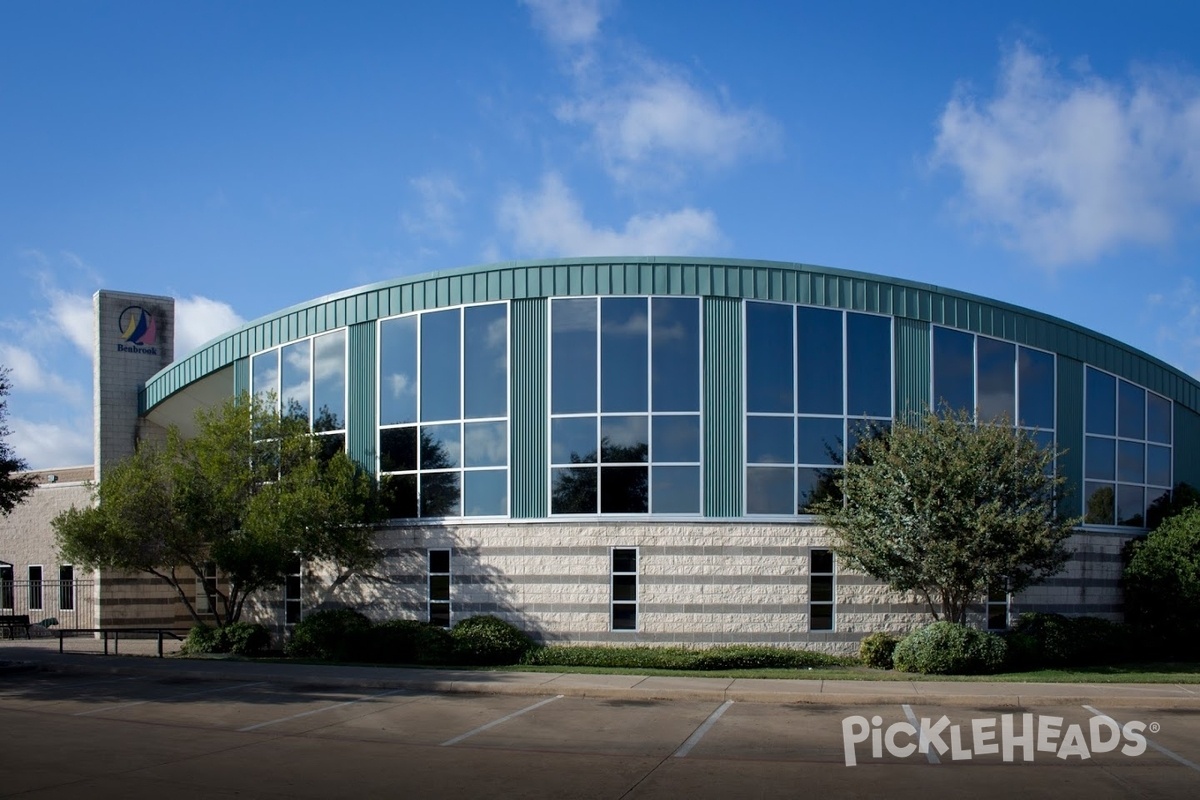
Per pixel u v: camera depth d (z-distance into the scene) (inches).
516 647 904.3
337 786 438.0
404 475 1010.1
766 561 933.8
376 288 1046.4
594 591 935.0
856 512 898.1
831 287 983.6
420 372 1013.2
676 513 937.5
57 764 484.1
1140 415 1189.7
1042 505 858.1
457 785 439.8
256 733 565.6
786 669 860.6
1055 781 447.2
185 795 422.3
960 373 1025.5
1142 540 1117.7
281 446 1025.5
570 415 957.8
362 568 1000.9
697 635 924.6
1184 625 1031.6
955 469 843.4
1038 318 1083.9
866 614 941.8
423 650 901.8
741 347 958.4
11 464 967.6
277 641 1078.4
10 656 964.6
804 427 960.3
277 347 1123.3
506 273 987.3
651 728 578.9
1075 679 776.3
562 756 501.0
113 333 1346.0
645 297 962.7
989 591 867.4
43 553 1456.7
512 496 960.9
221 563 986.1
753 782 444.5
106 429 1330.0
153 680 804.0
